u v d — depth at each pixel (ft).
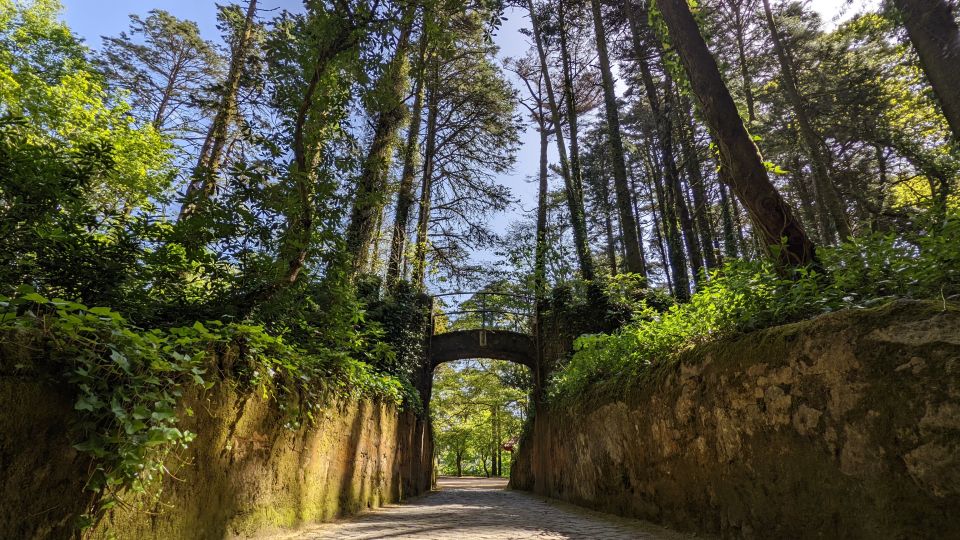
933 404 8.59
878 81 52.03
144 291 13.83
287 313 17.88
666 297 42.63
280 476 16.26
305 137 17.87
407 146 48.70
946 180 42.70
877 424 9.52
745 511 13.56
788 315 13.96
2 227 10.77
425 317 47.70
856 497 9.85
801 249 15.31
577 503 30.27
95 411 7.93
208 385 10.93
